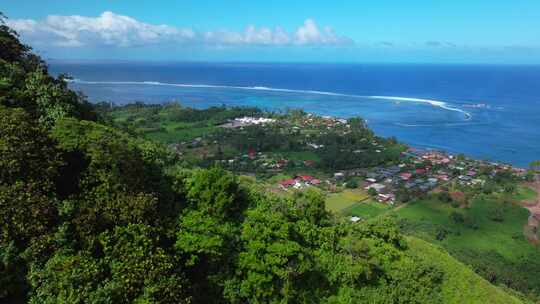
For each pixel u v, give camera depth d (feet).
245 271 71.10
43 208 53.57
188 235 65.92
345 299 80.07
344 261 84.12
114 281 52.60
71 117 79.10
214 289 69.56
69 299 47.91
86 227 56.03
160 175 81.97
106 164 63.67
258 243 71.61
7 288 49.26
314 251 84.12
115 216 58.70
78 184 62.85
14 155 54.54
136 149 77.97
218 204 76.69
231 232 74.23
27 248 50.98
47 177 57.57
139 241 57.36
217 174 80.07
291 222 84.02
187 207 77.10
